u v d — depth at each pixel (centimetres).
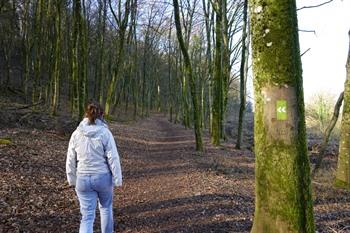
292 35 410
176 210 730
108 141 521
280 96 410
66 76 3491
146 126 3381
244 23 1966
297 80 414
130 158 1438
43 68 2967
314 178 1174
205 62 3428
